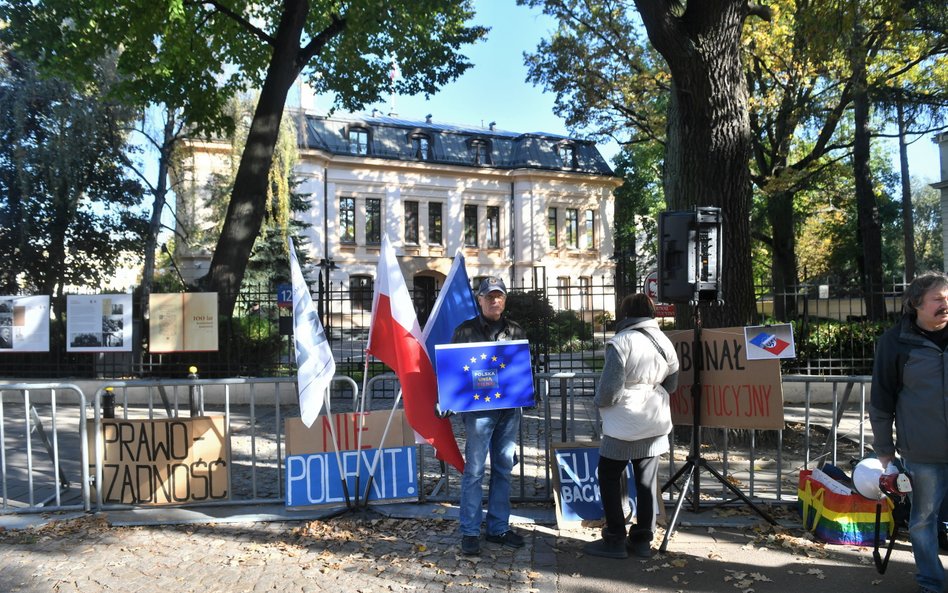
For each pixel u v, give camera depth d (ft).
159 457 17.38
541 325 39.27
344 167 126.93
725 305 23.45
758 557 13.98
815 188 75.00
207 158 75.00
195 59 40.55
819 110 60.34
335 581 13.06
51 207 56.49
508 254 141.49
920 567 11.52
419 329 16.21
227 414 17.58
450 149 138.21
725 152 23.26
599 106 66.59
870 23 40.24
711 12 22.27
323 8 46.80
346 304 106.52
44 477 21.20
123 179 60.80
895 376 11.42
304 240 94.27
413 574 13.37
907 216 75.20
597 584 12.85
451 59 51.78
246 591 12.64
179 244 84.84
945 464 11.17
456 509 16.92
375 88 52.31
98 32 37.52
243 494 18.74
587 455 16.31
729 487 15.94
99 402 17.34
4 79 52.44
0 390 17.08
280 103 40.09
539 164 142.31
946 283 10.85
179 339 32.48
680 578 13.06
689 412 16.39
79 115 52.21
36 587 12.85
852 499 14.46
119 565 13.87
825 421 28.91
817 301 36.50
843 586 12.58
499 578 13.16
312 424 16.52
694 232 15.97
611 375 13.37
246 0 43.75
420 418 15.83
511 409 14.71
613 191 151.74
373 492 17.10
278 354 39.45
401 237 131.85
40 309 34.09
